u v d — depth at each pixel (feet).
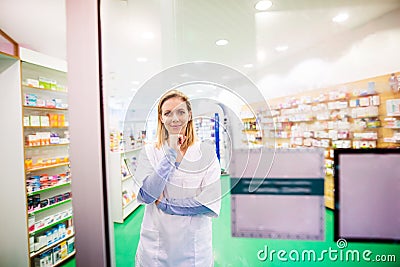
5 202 7.06
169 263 2.36
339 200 2.05
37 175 7.94
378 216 2.03
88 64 1.81
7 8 5.28
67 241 8.21
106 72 1.88
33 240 7.23
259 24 2.22
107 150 1.87
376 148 2.03
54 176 8.18
